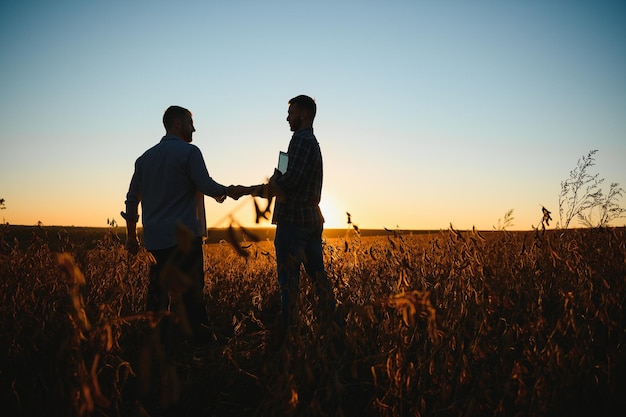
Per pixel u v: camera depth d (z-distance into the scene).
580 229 5.08
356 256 4.05
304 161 4.29
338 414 2.16
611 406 2.59
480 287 3.31
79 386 2.07
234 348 3.39
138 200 4.43
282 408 2.15
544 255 4.14
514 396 2.50
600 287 3.45
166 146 4.23
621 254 4.34
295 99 4.55
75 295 1.85
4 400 2.55
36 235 4.09
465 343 2.92
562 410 2.34
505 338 2.62
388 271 3.54
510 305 3.29
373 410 2.51
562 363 2.41
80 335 2.14
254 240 1.67
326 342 2.44
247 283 6.22
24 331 3.16
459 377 2.49
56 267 3.84
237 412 2.85
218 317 5.07
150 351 1.62
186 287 1.48
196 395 2.99
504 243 4.76
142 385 1.60
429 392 2.43
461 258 3.56
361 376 2.97
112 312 2.83
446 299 3.01
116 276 3.79
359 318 2.91
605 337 3.12
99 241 4.80
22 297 3.52
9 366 2.88
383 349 2.85
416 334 2.96
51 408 2.19
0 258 3.82
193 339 4.11
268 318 5.22
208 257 7.11
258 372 3.11
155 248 4.11
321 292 2.61
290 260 2.62
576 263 3.65
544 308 3.46
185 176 4.19
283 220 4.36
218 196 4.16
